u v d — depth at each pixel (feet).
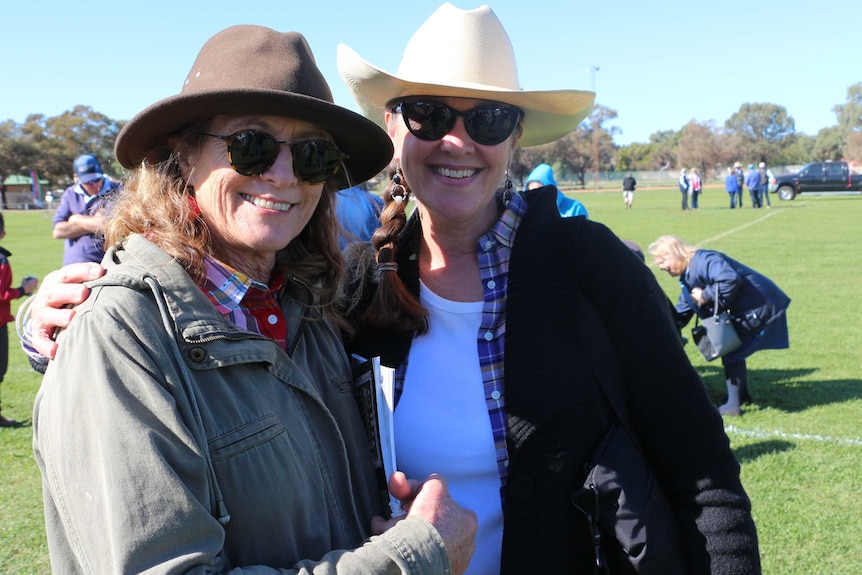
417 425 5.57
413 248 6.00
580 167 252.62
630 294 5.28
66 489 3.64
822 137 343.67
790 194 122.01
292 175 4.58
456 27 5.86
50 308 4.16
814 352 25.09
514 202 5.86
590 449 5.23
